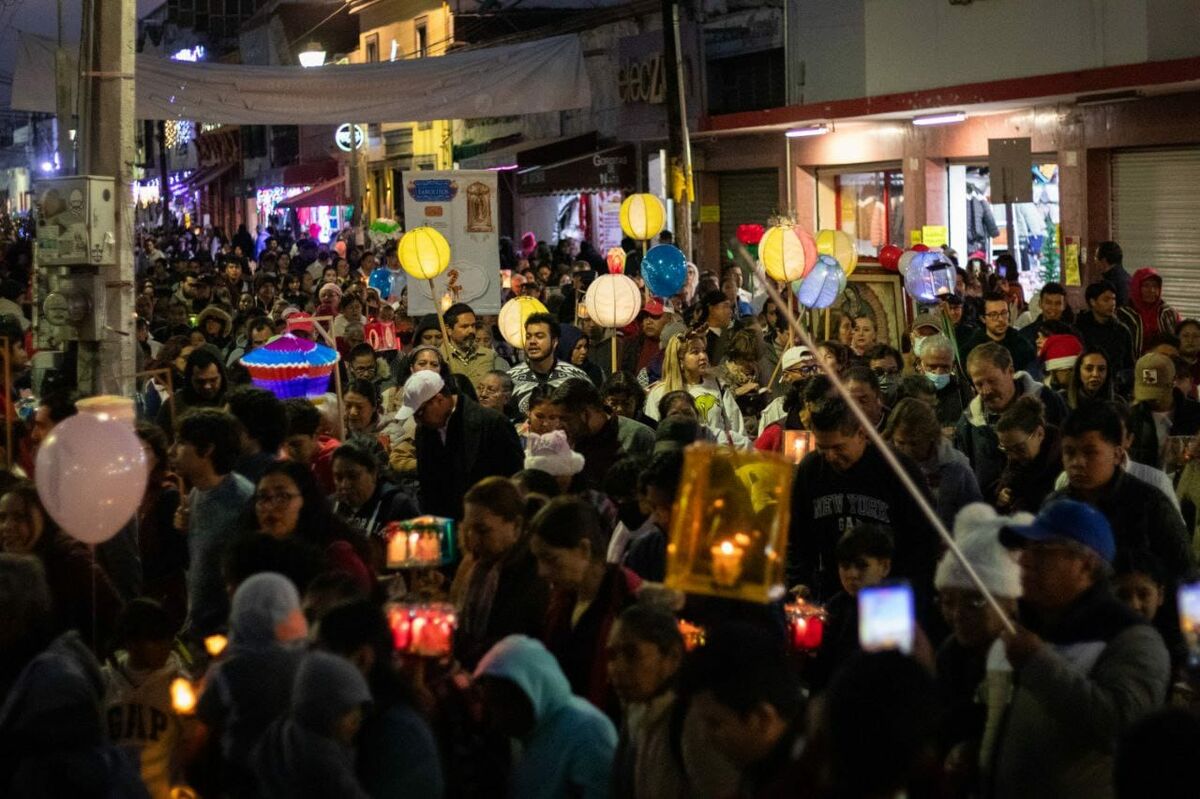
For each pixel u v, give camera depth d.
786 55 25.27
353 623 4.82
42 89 16.12
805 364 9.93
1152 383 9.03
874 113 22.38
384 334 15.27
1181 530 6.31
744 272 19.50
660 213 14.93
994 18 21.47
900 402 7.61
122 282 10.73
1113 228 20.16
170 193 75.69
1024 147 16.27
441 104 21.52
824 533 7.03
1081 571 4.80
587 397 8.71
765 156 26.12
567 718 4.87
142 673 6.25
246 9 72.00
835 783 3.42
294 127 55.69
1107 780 4.62
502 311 12.73
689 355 10.82
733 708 4.00
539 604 6.02
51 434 6.38
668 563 4.86
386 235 32.31
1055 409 9.38
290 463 6.52
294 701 4.52
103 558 7.58
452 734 5.30
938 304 13.08
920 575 6.73
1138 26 19.44
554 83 21.95
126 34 10.70
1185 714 3.36
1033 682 4.50
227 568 5.78
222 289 22.14
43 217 10.55
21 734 4.99
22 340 12.61
